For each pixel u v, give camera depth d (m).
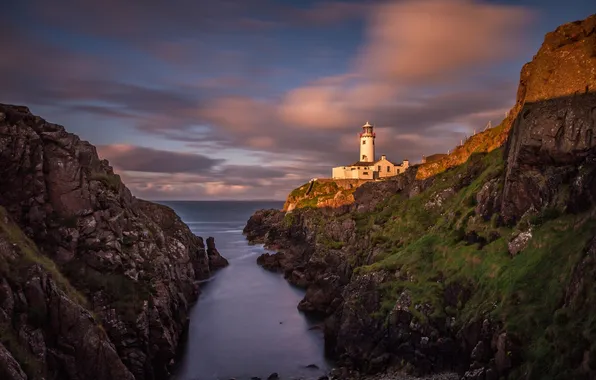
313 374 43.34
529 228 38.75
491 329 31.81
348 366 43.62
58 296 34.28
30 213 43.56
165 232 77.94
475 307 36.62
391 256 55.53
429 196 70.31
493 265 38.75
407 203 75.00
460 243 47.03
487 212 47.31
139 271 48.44
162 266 53.34
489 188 49.31
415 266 48.12
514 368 28.27
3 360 26.16
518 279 34.00
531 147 41.53
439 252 48.59
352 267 67.69
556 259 32.69
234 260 108.12
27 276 33.59
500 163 55.19
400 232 65.50
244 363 46.22
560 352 25.78
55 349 33.19
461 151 79.56
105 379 35.12
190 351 49.28
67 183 46.91
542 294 31.17
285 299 71.75
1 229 36.28
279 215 156.25
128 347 40.88
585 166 37.50
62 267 42.47
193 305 66.94
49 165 46.59
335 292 65.50
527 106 44.97
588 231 32.16
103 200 49.72
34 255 37.50
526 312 30.55
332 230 91.88
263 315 62.94
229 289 78.12
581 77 41.22
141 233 53.72
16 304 31.83
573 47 43.91
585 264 27.86
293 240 121.94
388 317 43.28
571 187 37.22
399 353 40.53
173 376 43.22
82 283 42.06
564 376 24.44
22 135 45.19
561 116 40.62
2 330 29.59
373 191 94.88
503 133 63.81
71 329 34.22
